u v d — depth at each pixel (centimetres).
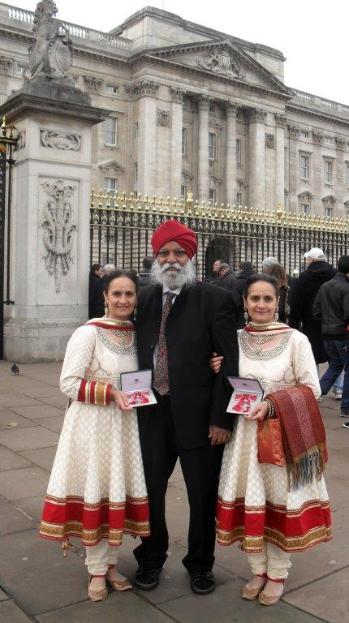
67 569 342
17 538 380
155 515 324
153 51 4253
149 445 324
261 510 299
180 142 4472
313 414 308
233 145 4847
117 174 4341
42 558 354
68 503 312
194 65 4534
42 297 1048
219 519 308
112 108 4316
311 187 5578
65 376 311
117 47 4303
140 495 315
